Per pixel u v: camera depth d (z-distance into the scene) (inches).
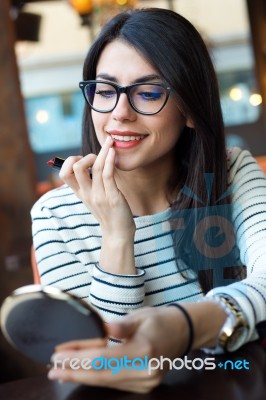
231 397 27.3
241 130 251.0
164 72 43.4
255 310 33.0
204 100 46.1
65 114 288.5
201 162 47.4
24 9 230.8
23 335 28.8
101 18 174.6
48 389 29.7
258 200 47.3
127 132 43.6
